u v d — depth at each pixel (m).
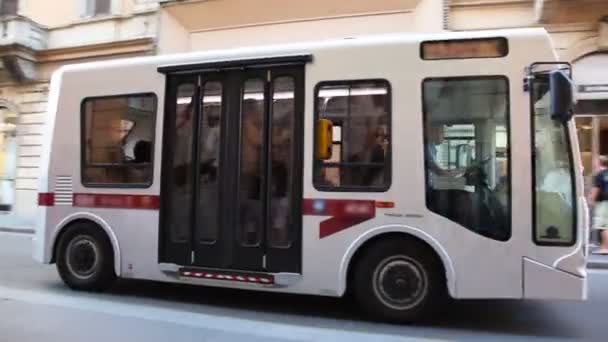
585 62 12.39
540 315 5.99
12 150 19.84
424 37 5.45
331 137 5.58
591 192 11.08
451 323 5.59
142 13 17.80
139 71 6.56
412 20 14.39
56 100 7.09
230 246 5.93
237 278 5.83
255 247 5.82
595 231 10.85
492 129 5.20
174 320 5.56
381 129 5.46
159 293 6.84
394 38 5.55
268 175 5.82
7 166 19.91
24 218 18.02
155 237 6.30
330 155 5.57
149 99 6.47
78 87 6.95
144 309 6.01
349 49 5.64
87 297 6.58
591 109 12.34
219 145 6.08
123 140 6.61
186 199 6.20
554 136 5.09
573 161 5.04
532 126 5.10
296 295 6.77
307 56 5.73
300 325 5.43
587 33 12.30
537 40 5.17
